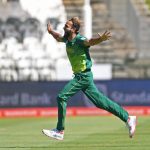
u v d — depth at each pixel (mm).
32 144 34000
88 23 73500
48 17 81000
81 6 82750
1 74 75438
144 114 64750
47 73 75438
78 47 29453
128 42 80250
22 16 80875
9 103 64875
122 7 82688
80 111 64438
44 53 78562
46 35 79625
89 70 29938
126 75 74062
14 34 79812
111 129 44719
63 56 78125
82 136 39000
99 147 31859
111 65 71562
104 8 83625
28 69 75750
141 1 86625
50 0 81688
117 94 65375
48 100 65000
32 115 64688
